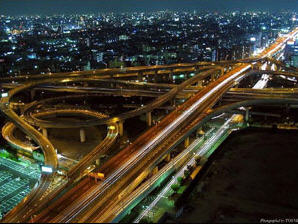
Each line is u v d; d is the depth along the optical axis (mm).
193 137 190375
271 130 194125
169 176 145875
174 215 115375
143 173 131125
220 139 184250
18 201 136250
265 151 166250
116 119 187500
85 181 127375
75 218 106188
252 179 139750
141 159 142250
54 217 107312
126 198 116125
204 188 133125
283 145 172875
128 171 132625
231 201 124000
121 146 176000
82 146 183125
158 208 121312
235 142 179125
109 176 129750
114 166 137500
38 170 158875
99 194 118312
